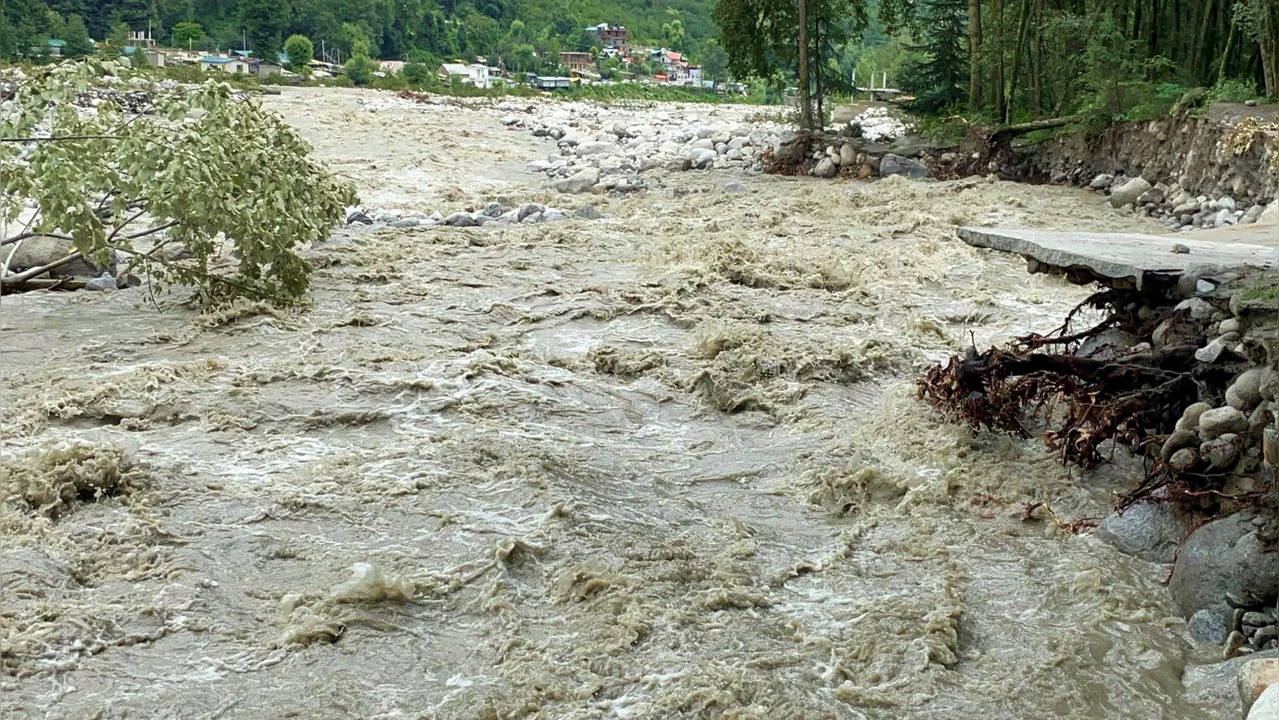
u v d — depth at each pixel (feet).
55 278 35.17
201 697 14.03
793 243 42.42
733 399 25.12
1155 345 21.21
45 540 17.67
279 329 29.53
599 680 14.48
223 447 22.00
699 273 36.24
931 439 22.49
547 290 33.94
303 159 36.45
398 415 23.73
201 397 24.32
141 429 22.97
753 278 35.73
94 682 14.30
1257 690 12.64
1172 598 16.47
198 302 31.58
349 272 35.68
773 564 17.93
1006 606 16.66
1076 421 20.51
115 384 24.73
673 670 14.76
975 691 14.48
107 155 31.42
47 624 15.26
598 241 41.70
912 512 19.74
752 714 13.78
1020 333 31.19
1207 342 19.97
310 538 18.30
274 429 22.98
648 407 25.25
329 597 16.16
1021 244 23.75
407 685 14.42
